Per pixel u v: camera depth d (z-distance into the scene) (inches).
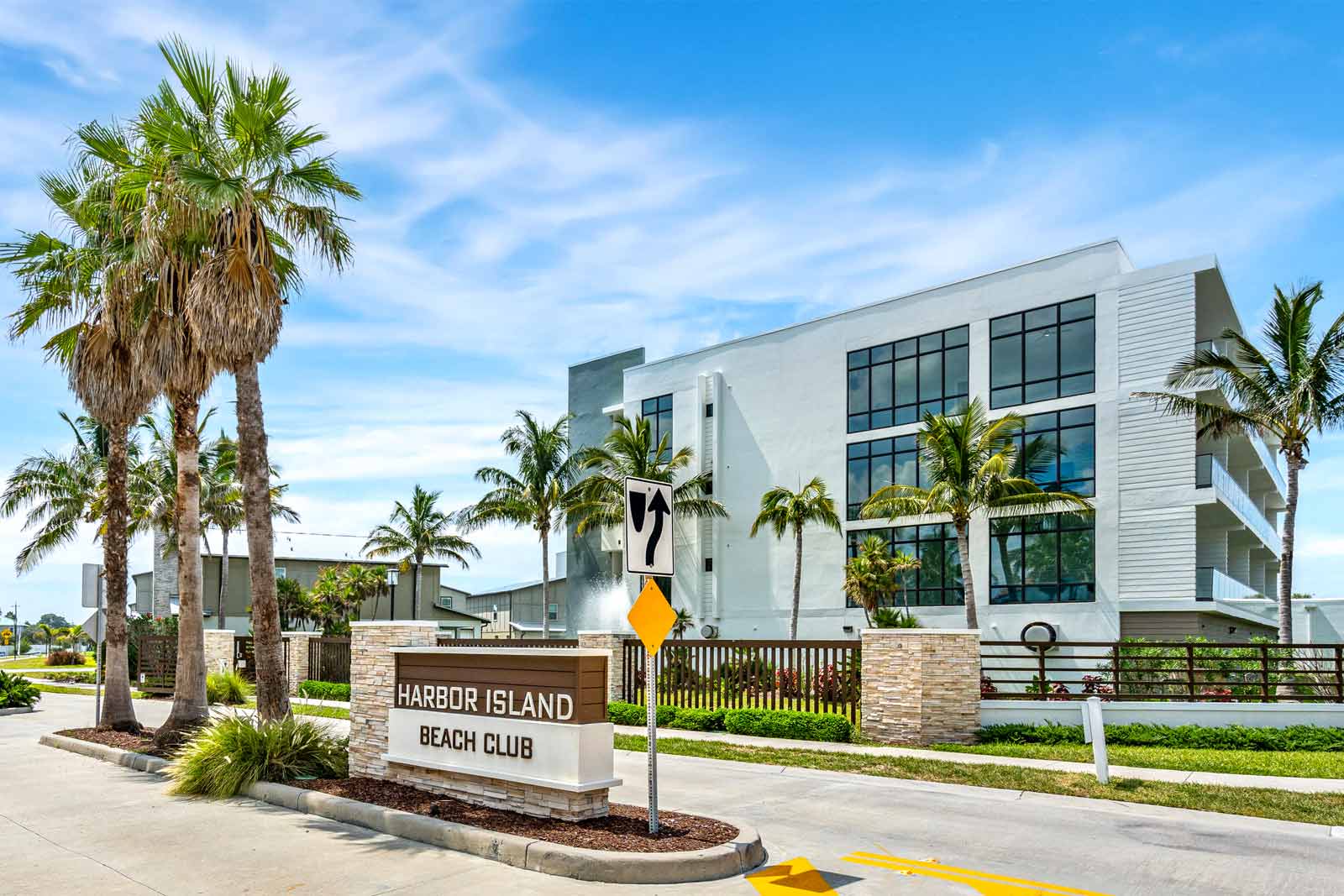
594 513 1539.1
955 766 549.0
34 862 325.4
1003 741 669.3
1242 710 670.5
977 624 1043.3
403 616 2301.9
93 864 323.0
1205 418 1007.0
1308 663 899.4
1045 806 440.5
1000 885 303.4
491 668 390.9
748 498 1459.2
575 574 1756.9
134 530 1752.0
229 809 417.1
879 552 1243.8
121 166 611.5
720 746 648.4
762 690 766.5
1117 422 1095.6
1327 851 353.7
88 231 664.4
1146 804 440.8
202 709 605.0
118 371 658.2
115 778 511.2
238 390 567.8
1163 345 1071.6
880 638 686.5
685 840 331.0
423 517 2258.9
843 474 1350.9
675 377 1578.5
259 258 563.2
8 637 3939.5
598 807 364.5
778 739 695.7
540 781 359.9
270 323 560.4
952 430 1063.6
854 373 1359.5
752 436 1466.5
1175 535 1042.1
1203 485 1081.4
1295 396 911.7
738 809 431.8
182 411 634.2
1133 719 677.9
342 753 476.7
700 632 1473.9
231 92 570.6
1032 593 1142.3
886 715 676.7
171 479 1722.4
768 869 321.4
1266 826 396.8
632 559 344.8
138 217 591.8
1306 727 647.8
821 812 424.5
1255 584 1771.7
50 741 655.1
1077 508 1087.6
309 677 1084.5
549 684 368.2
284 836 363.9
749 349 1489.9
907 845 359.6
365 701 461.1
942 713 664.4
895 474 1293.1
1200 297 1168.2
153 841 356.8
